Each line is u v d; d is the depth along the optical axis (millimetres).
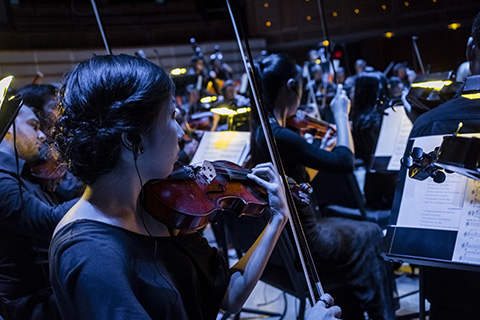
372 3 8961
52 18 10008
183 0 11711
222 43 11742
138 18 11320
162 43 11602
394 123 3047
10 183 1854
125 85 1085
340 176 3182
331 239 2365
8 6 9625
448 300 1758
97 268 1017
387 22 8859
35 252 1862
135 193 1157
